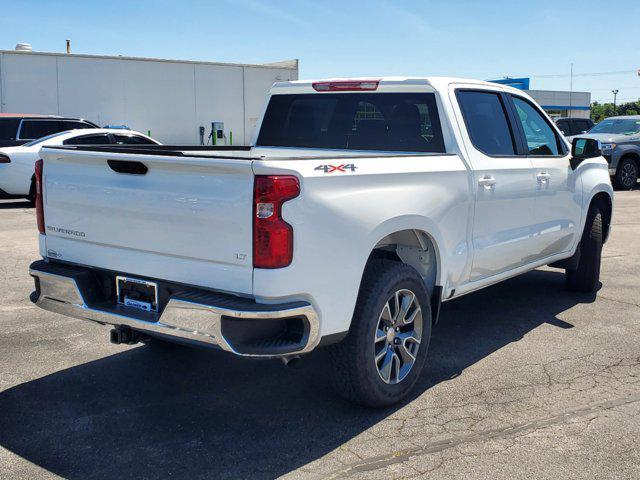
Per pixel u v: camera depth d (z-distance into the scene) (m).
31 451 3.45
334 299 3.47
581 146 5.94
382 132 4.98
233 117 29.05
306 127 5.41
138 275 3.67
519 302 6.41
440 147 4.66
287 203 3.23
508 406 4.03
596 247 6.50
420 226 4.06
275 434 3.66
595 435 3.64
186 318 3.34
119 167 3.66
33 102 24.48
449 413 3.93
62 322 5.63
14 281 7.00
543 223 5.59
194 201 3.38
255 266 3.23
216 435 3.64
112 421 3.80
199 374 4.53
